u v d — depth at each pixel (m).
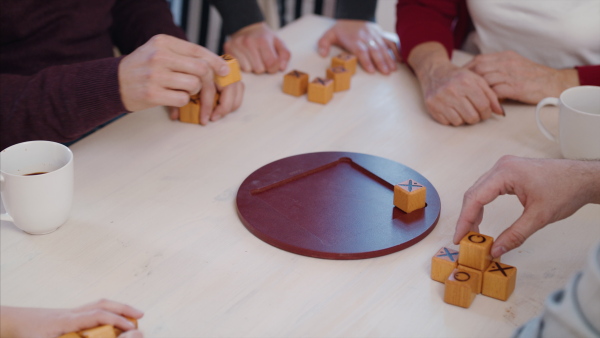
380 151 1.15
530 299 0.80
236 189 1.03
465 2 1.61
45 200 0.88
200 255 0.88
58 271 0.85
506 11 1.45
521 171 0.83
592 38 1.39
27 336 0.71
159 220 0.96
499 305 0.79
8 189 0.88
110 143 1.17
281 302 0.79
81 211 0.98
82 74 1.11
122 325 0.70
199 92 1.23
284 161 1.09
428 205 0.97
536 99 1.29
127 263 0.87
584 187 0.81
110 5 1.47
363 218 0.94
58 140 1.16
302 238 0.89
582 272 0.53
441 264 0.81
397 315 0.77
